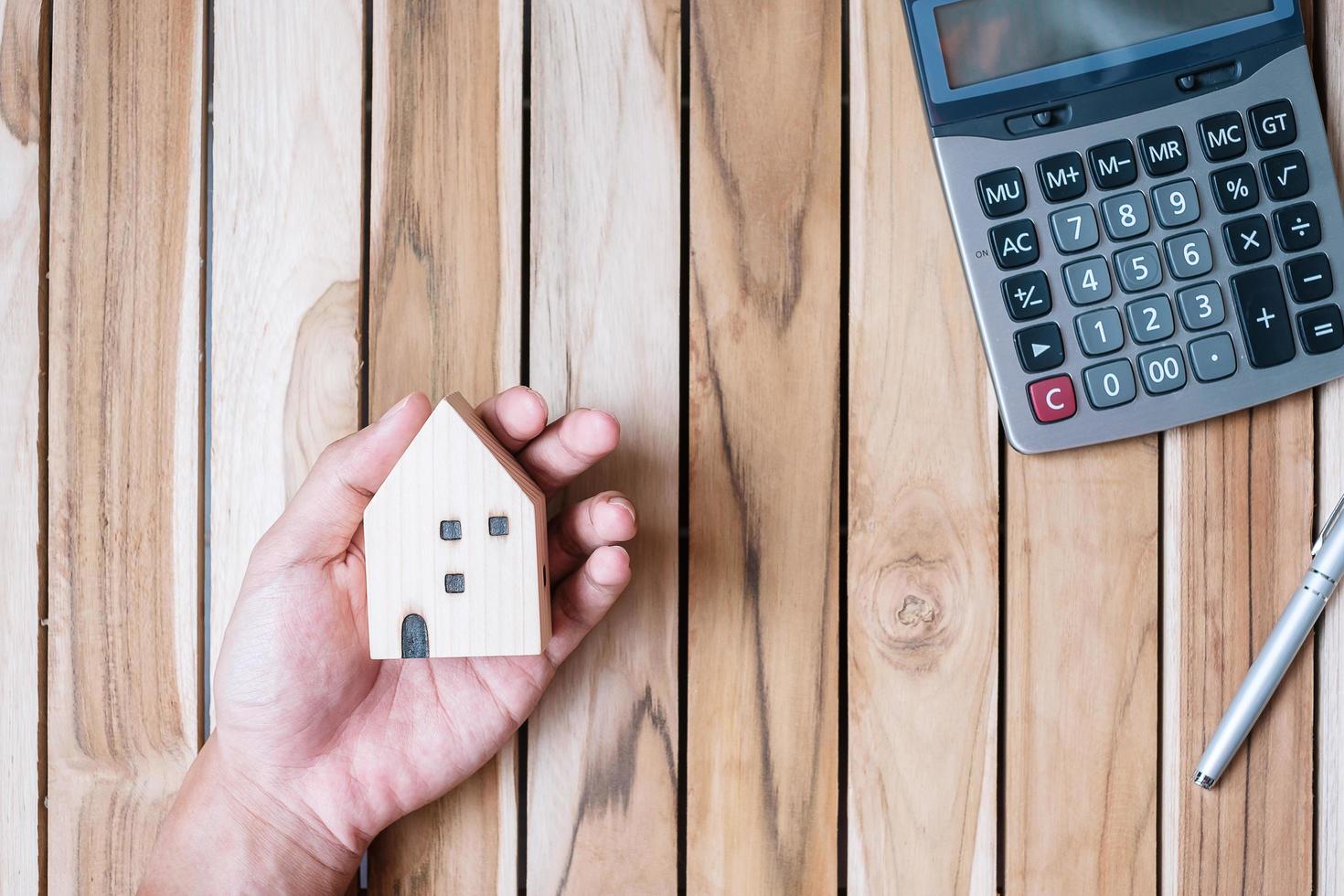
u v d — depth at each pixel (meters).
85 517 0.51
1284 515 0.51
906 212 0.51
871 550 0.51
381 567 0.41
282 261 0.51
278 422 0.51
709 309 0.51
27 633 0.51
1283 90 0.48
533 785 0.50
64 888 0.50
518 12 0.51
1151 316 0.48
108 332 0.52
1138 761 0.50
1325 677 0.50
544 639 0.42
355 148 0.52
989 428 0.51
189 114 0.52
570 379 0.51
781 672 0.51
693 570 0.51
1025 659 0.51
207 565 0.53
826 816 0.50
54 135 0.52
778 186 0.51
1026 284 0.49
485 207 0.51
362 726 0.48
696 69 0.51
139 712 0.51
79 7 0.52
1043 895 0.50
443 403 0.41
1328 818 0.50
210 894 0.47
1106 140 0.49
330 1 0.52
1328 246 0.48
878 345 0.51
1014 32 0.49
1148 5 0.48
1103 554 0.51
